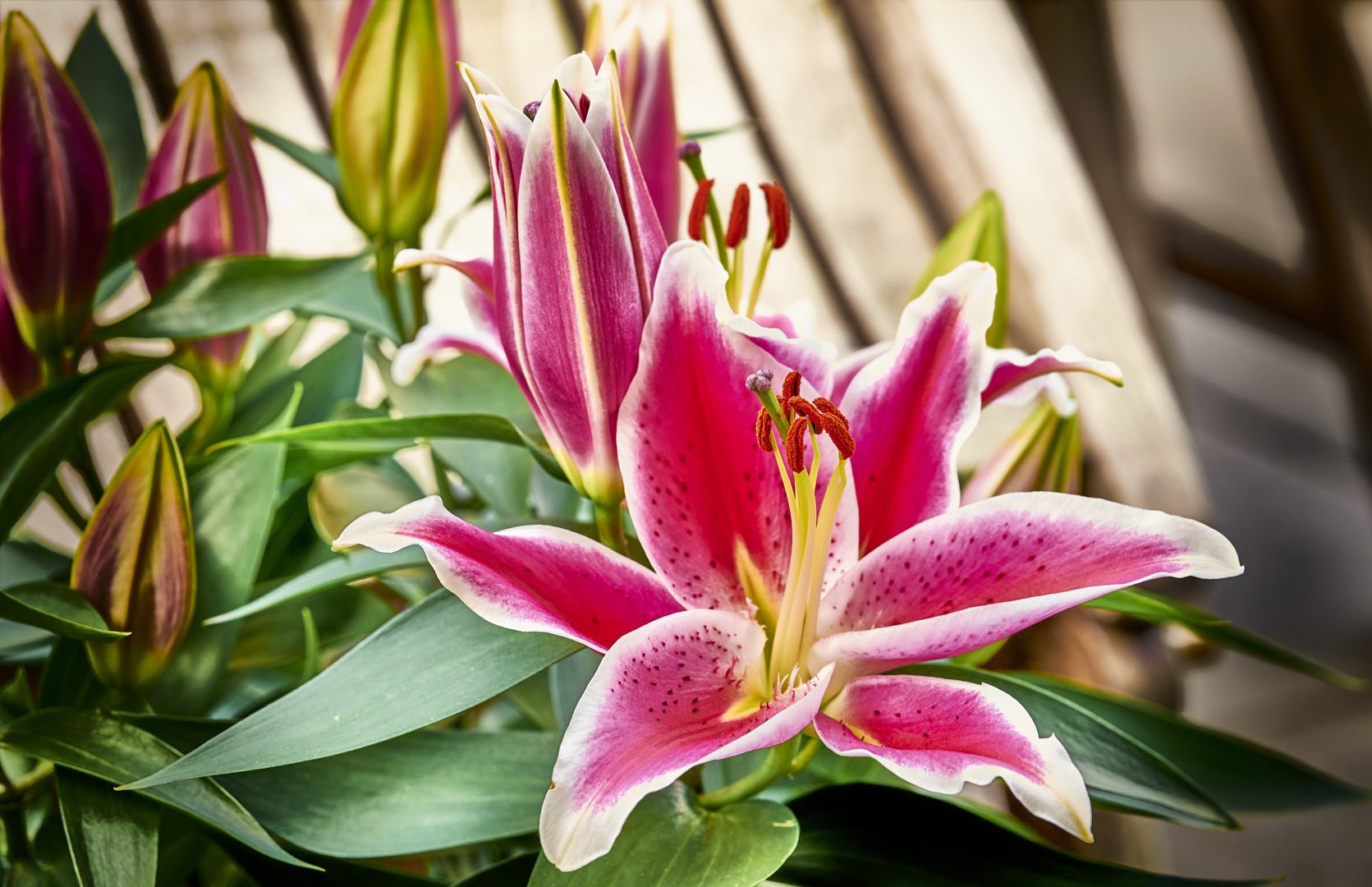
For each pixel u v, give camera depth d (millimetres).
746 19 1085
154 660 681
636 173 623
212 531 697
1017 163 1141
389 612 738
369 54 716
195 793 639
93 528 668
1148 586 1110
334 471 743
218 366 755
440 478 751
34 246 697
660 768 591
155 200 724
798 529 625
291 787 653
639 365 623
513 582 608
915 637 604
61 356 718
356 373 804
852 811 645
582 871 614
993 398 654
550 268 618
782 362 627
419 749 664
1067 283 1172
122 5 978
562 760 585
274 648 729
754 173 1133
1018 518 619
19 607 646
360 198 738
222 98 724
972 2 1097
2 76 686
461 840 648
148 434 662
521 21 1043
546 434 646
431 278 793
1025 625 601
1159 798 651
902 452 637
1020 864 636
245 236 734
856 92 1115
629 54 681
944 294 629
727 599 635
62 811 648
